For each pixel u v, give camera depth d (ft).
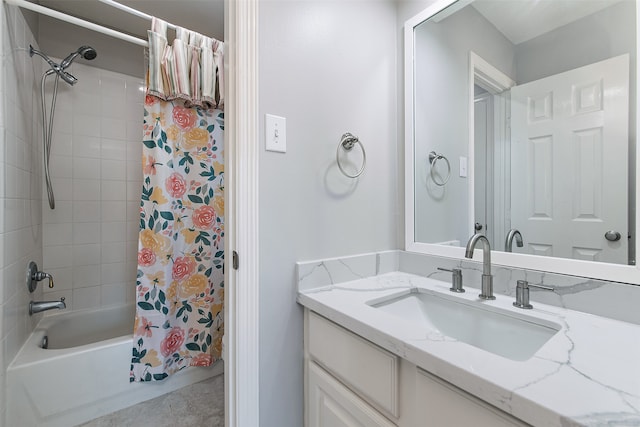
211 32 6.79
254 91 2.80
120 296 6.85
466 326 2.91
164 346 5.04
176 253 5.22
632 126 2.39
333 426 2.63
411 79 4.03
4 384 3.84
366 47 3.79
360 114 3.72
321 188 3.31
